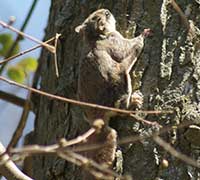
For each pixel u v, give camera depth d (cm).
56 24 1044
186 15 955
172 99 916
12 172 880
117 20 998
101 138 927
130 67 953
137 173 896
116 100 946
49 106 1028
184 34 945
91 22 1005
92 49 990
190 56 933
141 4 980
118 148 912
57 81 1026
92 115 954
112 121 942
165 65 936
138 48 952
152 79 936
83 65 984
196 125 894
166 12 961
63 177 952
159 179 884
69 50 1024
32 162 1066
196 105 909
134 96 930
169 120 904
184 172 880
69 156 696
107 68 969
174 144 893
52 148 641
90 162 668
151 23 966
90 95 966
